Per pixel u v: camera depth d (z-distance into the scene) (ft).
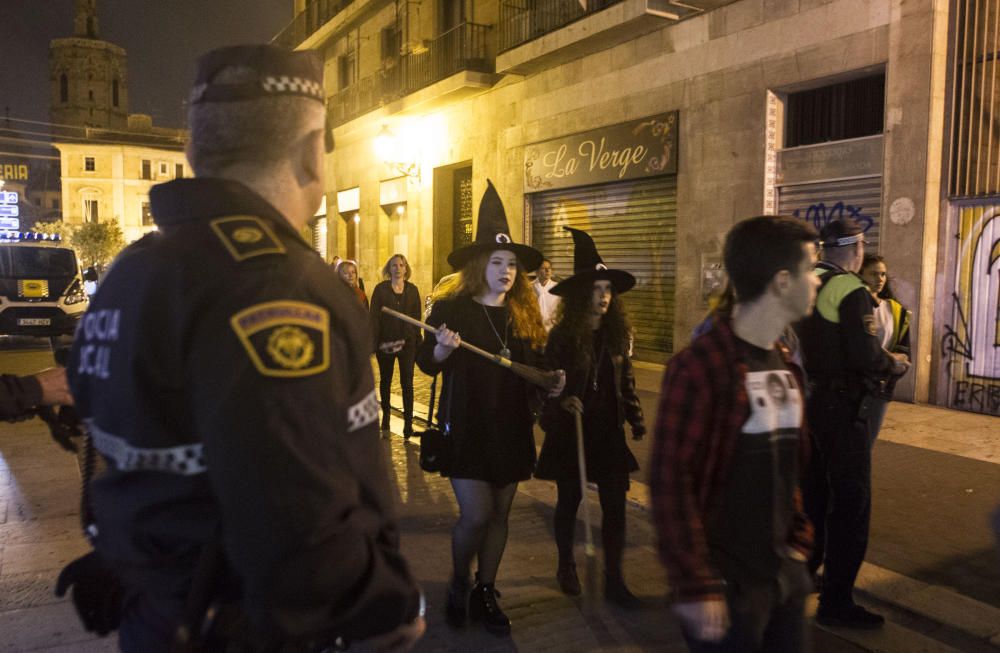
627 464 11.59
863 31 26.73
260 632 3.50
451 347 10.59
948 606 11.51
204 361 3.36
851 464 10.58
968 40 24.39
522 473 10.86
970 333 24.73
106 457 3.84
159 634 3.80
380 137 56.80
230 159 4.06
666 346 36.37
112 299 3.83
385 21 63.16
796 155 29.71
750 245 6.42
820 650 10.26
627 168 37.24
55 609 10.89
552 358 11.39
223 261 3.55
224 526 3.34
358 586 3.54
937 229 25.39
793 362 6.86
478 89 47.55
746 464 6.36
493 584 11.03
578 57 40.04
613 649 10.00
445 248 55.36
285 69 4.15
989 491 17.02
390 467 19.54
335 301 3.76
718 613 5.92
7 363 39.60
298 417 3.32
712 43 32.50
